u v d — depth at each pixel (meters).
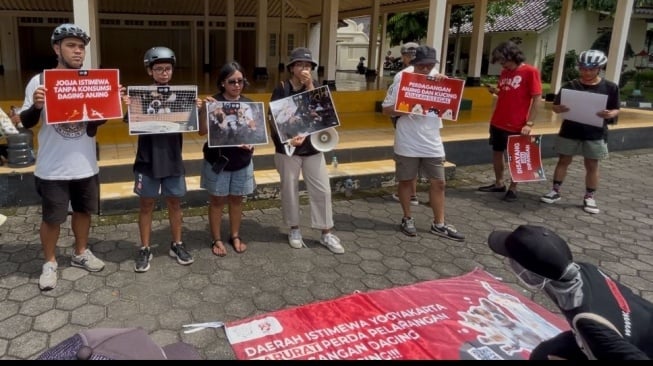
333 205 5.29
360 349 2.75
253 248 4.08
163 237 4.20
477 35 11.88
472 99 10.26
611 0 18.45
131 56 17.83
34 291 3.24
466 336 2.90
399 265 3.89
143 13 17.34
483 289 3.50
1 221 3.96
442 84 4.20
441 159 4.37
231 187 3.78
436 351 2.75
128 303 3.16
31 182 4.67
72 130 3.20
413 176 4.40
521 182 5.94
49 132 3.16
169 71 3.42
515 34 22.81
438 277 3.71
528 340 2.89
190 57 18.55
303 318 3.04
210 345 2.76
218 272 3.63
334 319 3.04
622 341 1.54
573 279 1.73
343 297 3.30
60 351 1.14
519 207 5.44
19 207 4.68
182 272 3.61
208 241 4.17
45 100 2.98
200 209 4.89
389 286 3.54
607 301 1.74
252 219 4.73
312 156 3.96
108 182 4.95
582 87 5.22
